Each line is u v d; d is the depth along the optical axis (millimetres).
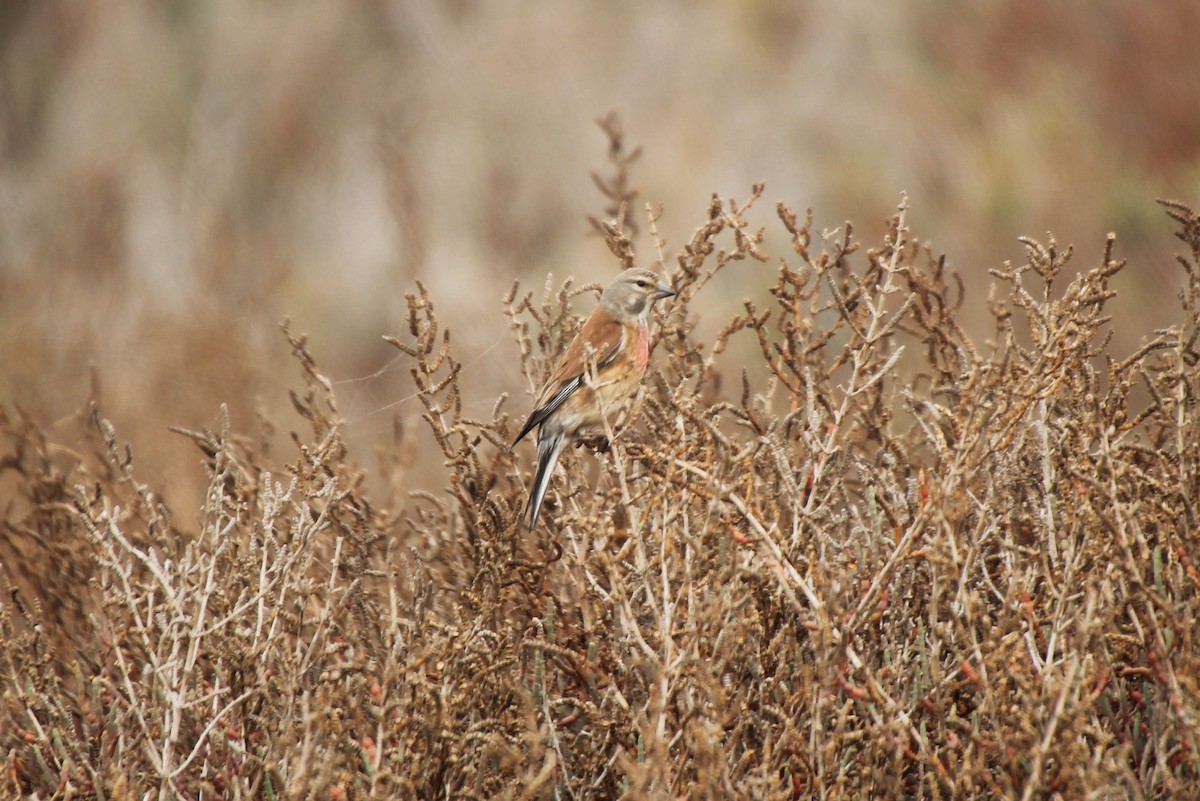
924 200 21359
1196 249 6949
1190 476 6484
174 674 6477
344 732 6262
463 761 6320
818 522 6961
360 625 7328
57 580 8609
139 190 22625
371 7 27250
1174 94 20344
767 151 24000
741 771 6008
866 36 25672
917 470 7664
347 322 19531
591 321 8422
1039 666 6102
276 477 9258
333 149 24328
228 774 6574
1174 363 7176
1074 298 6730
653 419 7754
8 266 19000
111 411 13023
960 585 5996
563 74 26578
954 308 7926
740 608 6223
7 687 6801
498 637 6785
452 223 21797
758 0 27531
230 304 17828
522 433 7938
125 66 26828
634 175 23766
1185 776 6020
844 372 12477
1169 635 5910
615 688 6312
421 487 11883
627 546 6453
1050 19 23047
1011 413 6422
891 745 5891
